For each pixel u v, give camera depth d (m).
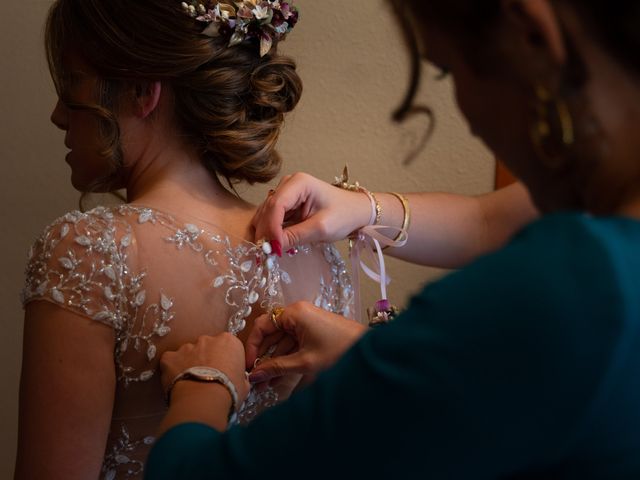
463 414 0.51
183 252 1.02
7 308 1.78
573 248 0.52
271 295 1.08
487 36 0.56
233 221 1.08
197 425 0.71
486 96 0.60
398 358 0.53
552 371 0.49
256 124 1.10
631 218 0.55
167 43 1.02
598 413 0.50
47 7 1.65
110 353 0.98
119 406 1.03
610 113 0.54
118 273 0.98
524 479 0.54
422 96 1.62
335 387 0.56
